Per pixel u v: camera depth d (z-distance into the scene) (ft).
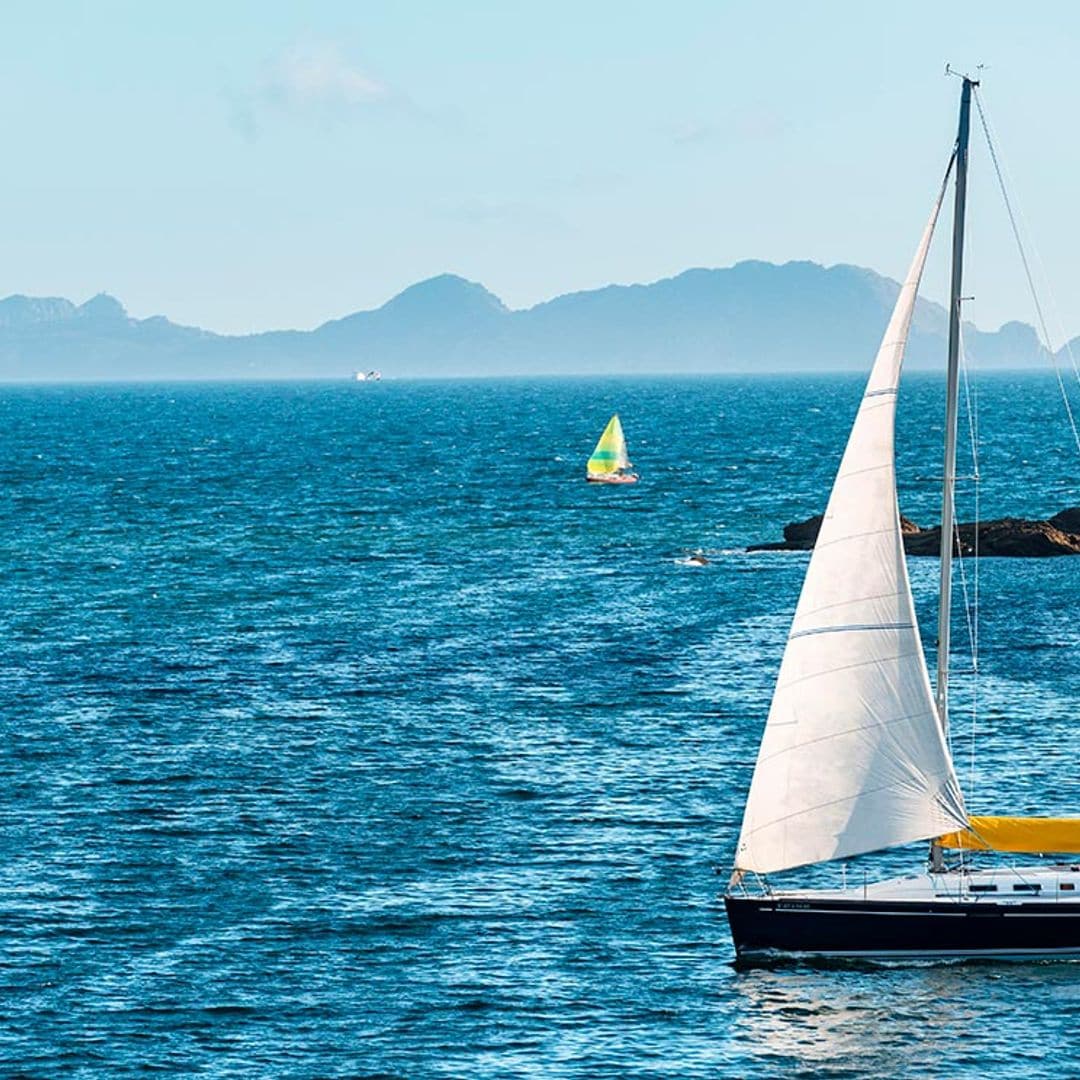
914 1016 400.88
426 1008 408.67
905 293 419.54
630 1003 410.72
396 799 572.92
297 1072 377.91
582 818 551.18
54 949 442.50
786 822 432.66
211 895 481.46
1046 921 425.28
